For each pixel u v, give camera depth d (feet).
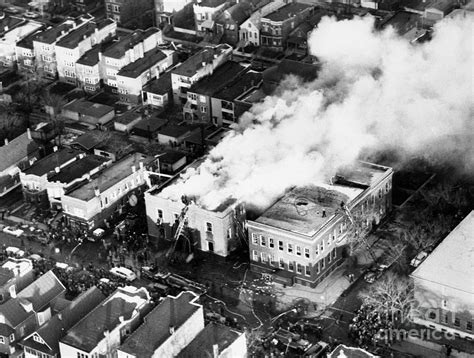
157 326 613.52
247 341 638.12
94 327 614.75
